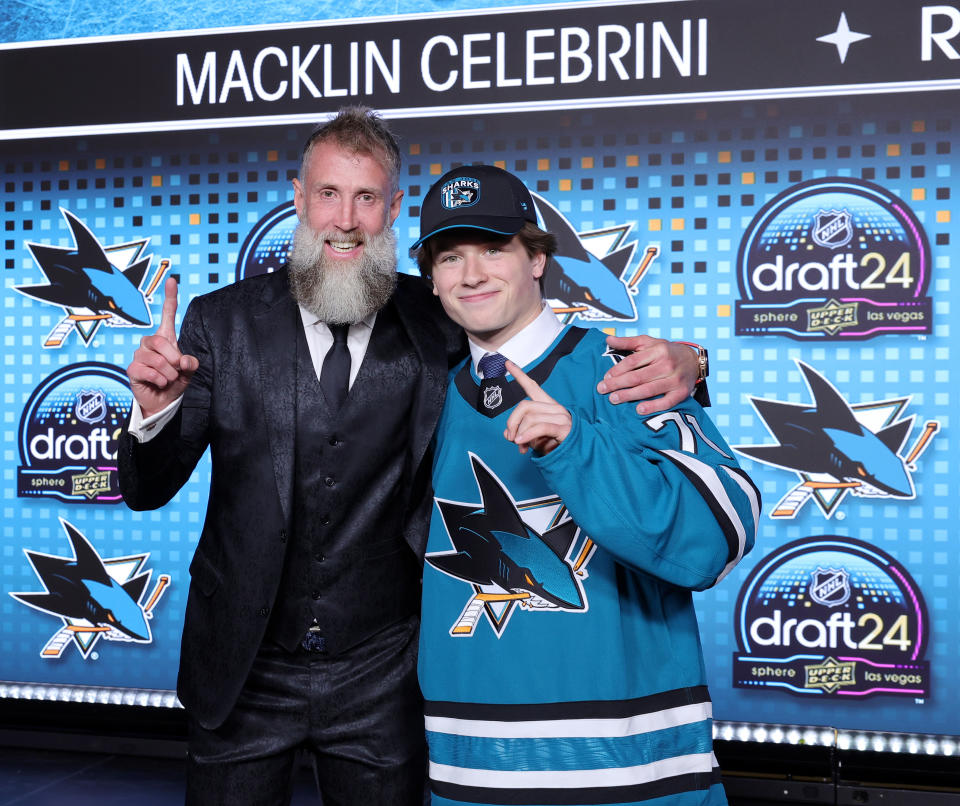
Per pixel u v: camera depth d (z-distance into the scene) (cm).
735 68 277
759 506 121
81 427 313
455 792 118
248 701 145
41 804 264
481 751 116
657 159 282
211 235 307
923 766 267
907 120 269
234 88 304
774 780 270
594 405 121
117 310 312
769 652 277
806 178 274
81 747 309
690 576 109
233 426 142
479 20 290
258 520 140
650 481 107
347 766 145
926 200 268
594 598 115
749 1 276
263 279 154
